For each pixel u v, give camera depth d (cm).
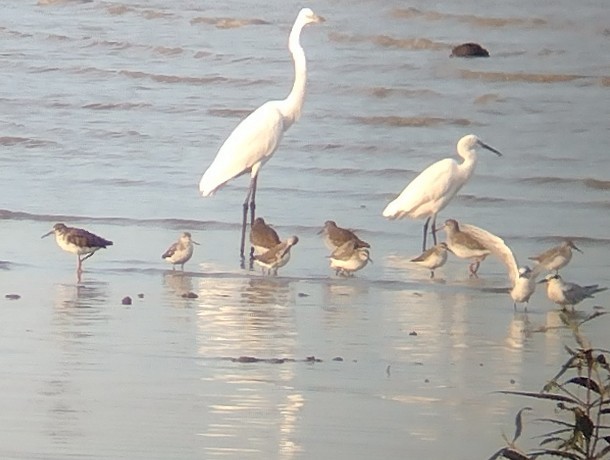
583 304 1530
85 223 1948
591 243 1889
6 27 4300
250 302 1496
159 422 1053
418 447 1012
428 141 2739
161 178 2314
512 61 3838
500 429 1059
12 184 2231
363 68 3672
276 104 1978
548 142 2753
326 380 1184
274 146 1920
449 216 2061
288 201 2150
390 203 2012
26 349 1266
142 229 1925
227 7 4700
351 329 1379
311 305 1488
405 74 3603
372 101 3219
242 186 2252
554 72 3634
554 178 2359
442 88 3400
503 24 4462
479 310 1484
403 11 4609
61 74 3581
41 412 1073
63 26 4356
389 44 4091
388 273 1683
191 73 3609
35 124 2836
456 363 1253
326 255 1783
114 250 1778
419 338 1348
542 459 985
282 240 1792
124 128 2814
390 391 1155
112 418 1061
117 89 3372
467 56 3881
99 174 2334
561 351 1302
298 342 1317
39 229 1902
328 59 3822
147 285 1573
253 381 1173
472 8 4653
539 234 1939
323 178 2350
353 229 1958
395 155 2591
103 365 1214
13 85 3388
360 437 1032
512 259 1473
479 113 3070
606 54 3969
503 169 2459
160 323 1380
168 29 4350
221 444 1007
